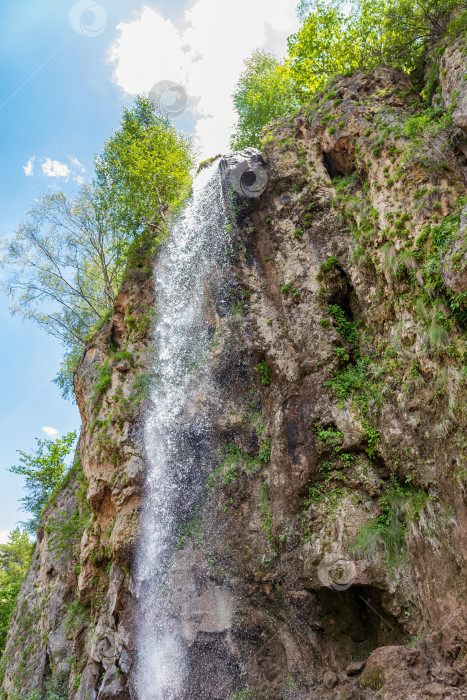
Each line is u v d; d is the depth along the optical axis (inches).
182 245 594.6
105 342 672.4
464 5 417.1
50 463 892.0
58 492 759.7
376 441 354.6
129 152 738.2
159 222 693.3
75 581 612.1
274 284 473.7
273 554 394.3
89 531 545.3
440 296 317.1
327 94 499.2
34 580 727.1
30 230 865.5
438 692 252.8
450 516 289.6
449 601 275.1
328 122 476.4
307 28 581.6
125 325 642.2
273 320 459.5
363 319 409.1
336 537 343.6
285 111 759.7
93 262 910.4
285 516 390.0
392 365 360.2
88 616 548.4
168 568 445.7
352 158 453.1
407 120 400.8
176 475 482.3
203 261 549.0
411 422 332.8
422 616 292.8
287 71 660.7
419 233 345.7
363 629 342.0
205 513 453.1
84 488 676.1
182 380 523.5
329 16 571.8
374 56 506.3
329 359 403.5
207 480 467.5
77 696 465.7
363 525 336.5
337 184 464.1
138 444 516.7
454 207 333.1
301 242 462.9
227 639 389.4
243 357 480.7
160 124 792.9
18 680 593.6
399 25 472.4
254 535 414.6
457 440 293.7
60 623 584.4
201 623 403.2
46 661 574.9
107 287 858.8
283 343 440.5
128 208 725.3
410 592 305.3
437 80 420.8
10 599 994.1
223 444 475.8
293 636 363.6
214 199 551.5
